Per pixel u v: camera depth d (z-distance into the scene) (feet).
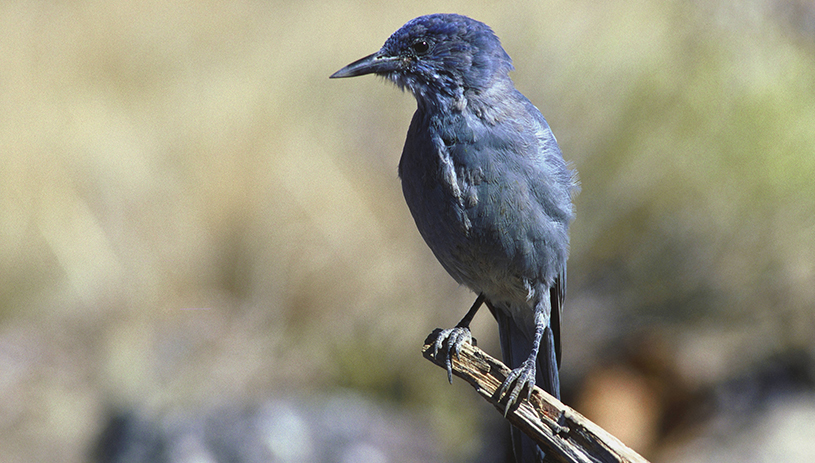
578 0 57.31
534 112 23.59
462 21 22.74
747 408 37.11
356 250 45.57
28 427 38.78
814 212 43.45
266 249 46.29
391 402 40.60
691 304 42.70
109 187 52.54
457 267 24.03
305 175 50.26
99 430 38.19
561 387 40.37
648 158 45.70
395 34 23.34
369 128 56.24
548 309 24.12
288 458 33.47
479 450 39.01
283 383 40.60
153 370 40.52
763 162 44.78
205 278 47.19
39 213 50.29
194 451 33.37
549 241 22.77
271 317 43.98
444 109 22.47
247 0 86.99
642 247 43.83
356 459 34.37
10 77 63.93
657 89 48.06
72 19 77.71
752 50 49.90
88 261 48.06
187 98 63.77
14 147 54.08
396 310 43.11
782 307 41.78
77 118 59.26
